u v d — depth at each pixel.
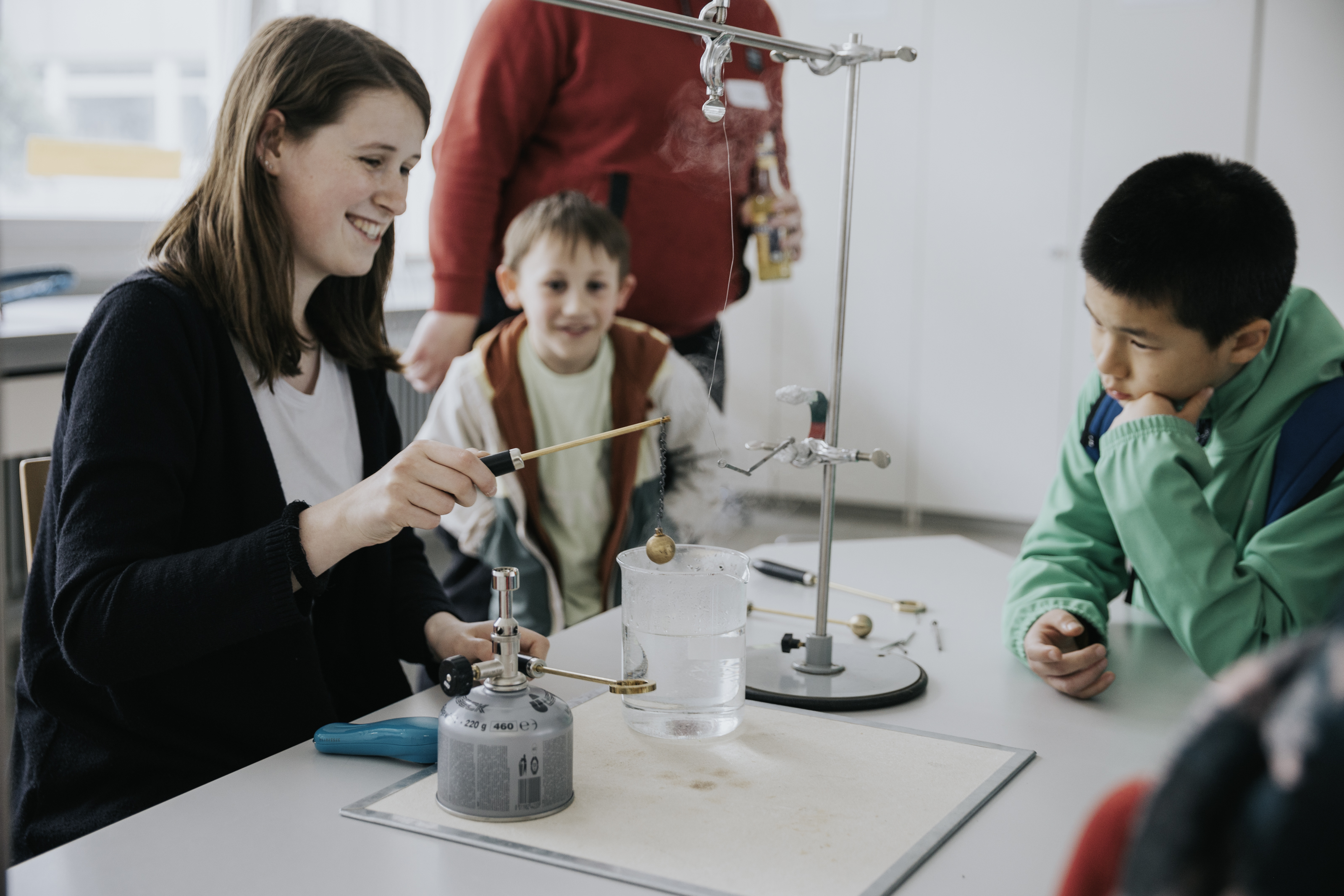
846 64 0.86
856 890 0.56
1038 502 3.77
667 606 0.76
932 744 0.77
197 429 0.96
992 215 3.68
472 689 0.67
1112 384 1.05
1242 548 1.07
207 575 0.80
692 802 0.67
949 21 3.64
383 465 1.16
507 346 1.68
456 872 0.59
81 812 0.91
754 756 0.74
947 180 3.72
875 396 3.94
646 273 1.91
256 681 0.95
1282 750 0.24
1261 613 0.95
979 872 0.59
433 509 0.78
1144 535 0.98
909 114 3.74
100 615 0.81
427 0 3.17
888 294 3.87
